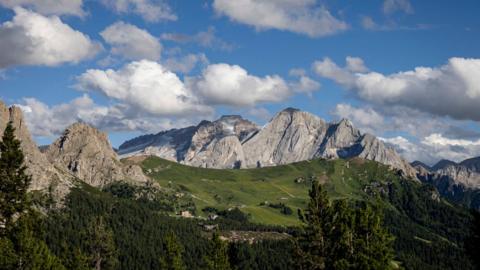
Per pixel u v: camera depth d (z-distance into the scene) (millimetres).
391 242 105000
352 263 102625
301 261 115562
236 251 150875
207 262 138375
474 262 92875
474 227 92562
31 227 108562
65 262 150750
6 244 100375
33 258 102625
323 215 116625
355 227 105375
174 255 149750
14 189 109312
